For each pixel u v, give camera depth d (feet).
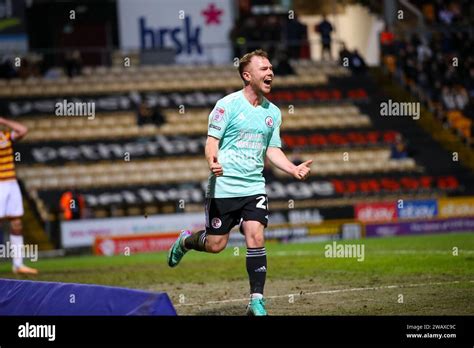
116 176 91.25
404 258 47.67
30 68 103.86
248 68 28.14
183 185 89.81
